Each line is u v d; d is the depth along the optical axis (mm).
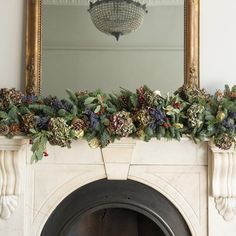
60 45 1871
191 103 1688
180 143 1835
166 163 1833
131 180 1855
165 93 1855
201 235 1837
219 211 1824
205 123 1667
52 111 1660
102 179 1853
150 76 1861
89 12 1882
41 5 1880
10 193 1790
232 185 1810
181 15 1881
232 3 1911
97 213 2020
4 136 1696
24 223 1817
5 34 1896
